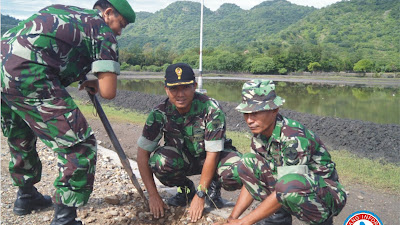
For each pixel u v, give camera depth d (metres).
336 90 22.92
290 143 2.20
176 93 2.54
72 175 2.28
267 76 48.97
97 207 3.02
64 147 2.25
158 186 3.57
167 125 2.83
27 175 2.74
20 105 2.22
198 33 184.25
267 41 121.31
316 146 2.29
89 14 2.36
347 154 5.54
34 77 2.15
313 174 2.22
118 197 3.21
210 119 2.74
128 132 6.52
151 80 31.11
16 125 2.54
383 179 4.14
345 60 66.25
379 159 5.22
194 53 80.81
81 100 11.84
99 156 4.57
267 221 2.64
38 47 2.15
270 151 2.38
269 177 2.50
